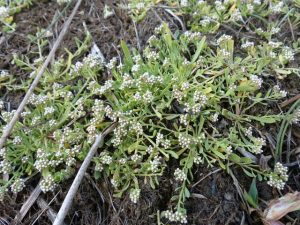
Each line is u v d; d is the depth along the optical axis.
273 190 0.18
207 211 0.17
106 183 0.18
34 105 0.21
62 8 0.26
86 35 0.24
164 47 0.21
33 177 0.19
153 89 0.19
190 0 0.24
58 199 0.18
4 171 0.19
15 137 0.19
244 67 0.20
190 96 0.19
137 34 0.23
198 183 0.18
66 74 0.21
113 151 0.19
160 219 0.17
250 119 0.19
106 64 0.22
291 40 0.22
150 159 0.18
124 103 0.19
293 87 0.20
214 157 0.18
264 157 0.18
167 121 0.19
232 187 0.18
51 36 0.24
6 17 0.25
